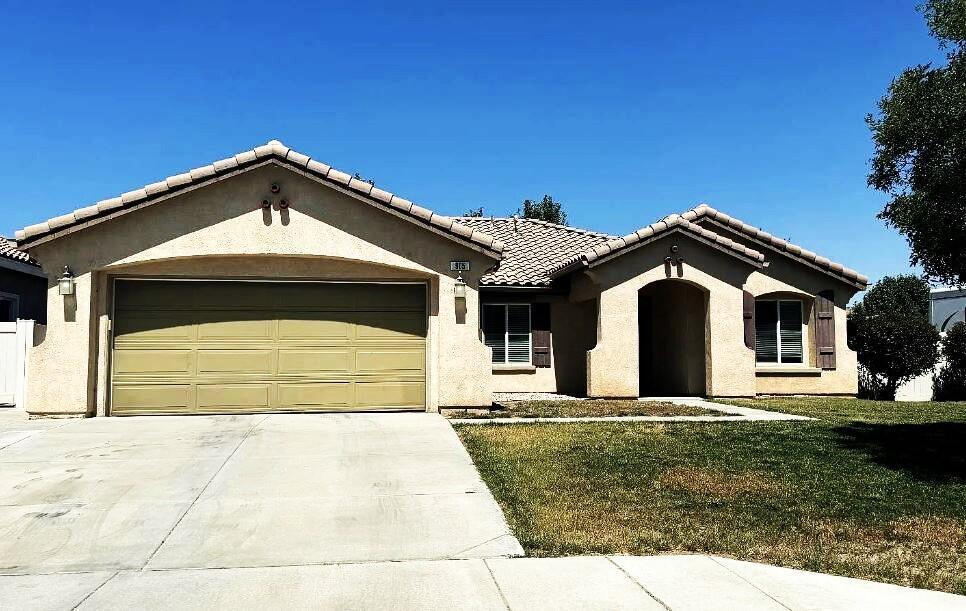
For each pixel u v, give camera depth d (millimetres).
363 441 10445
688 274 17031
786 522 6910
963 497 7789
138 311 12992
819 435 11273
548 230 23203
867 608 4918
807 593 5176
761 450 10125
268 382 13242
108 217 12453
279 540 6324
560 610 4828
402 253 13297
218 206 12812
